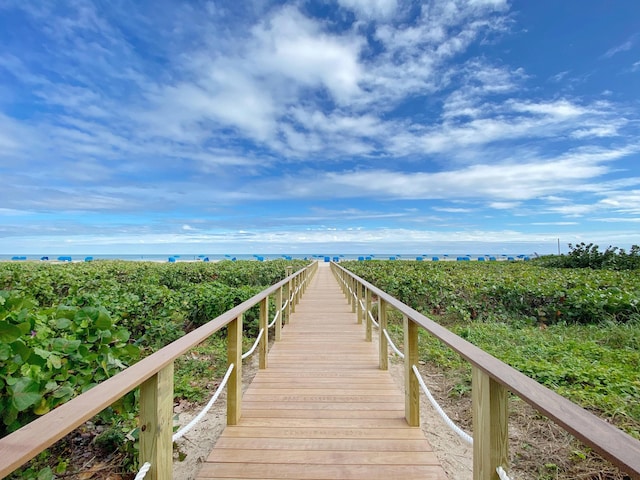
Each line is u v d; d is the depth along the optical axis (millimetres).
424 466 2338
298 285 10453
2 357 1937
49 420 1035
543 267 15438
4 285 8133
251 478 2207
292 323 7395
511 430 3031
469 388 3873
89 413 1091
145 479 1558
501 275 10398
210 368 4762
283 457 2424
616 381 3598
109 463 2568
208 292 6871
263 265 16094
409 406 2857
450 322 7418
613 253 14492
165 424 1622
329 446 2562
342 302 10641
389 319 7797
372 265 17469
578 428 981
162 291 6441
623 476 2398
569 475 2473
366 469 2299
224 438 2670
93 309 2725
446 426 3248
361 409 3186
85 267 11586
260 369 4320
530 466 2592
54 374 2381
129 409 2463
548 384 3672
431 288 8406
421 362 4969
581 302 6969
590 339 5730
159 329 5355
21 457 873
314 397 3469
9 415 2029
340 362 4664
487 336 5961
